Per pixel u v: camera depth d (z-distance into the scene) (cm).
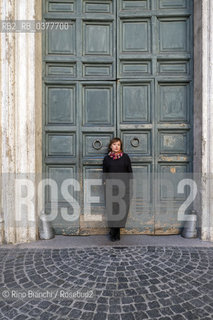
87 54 303
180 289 185
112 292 183
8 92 269
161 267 218
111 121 305
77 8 298
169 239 289
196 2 287
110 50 303
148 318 157
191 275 204
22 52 272
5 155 272
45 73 301
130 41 303
